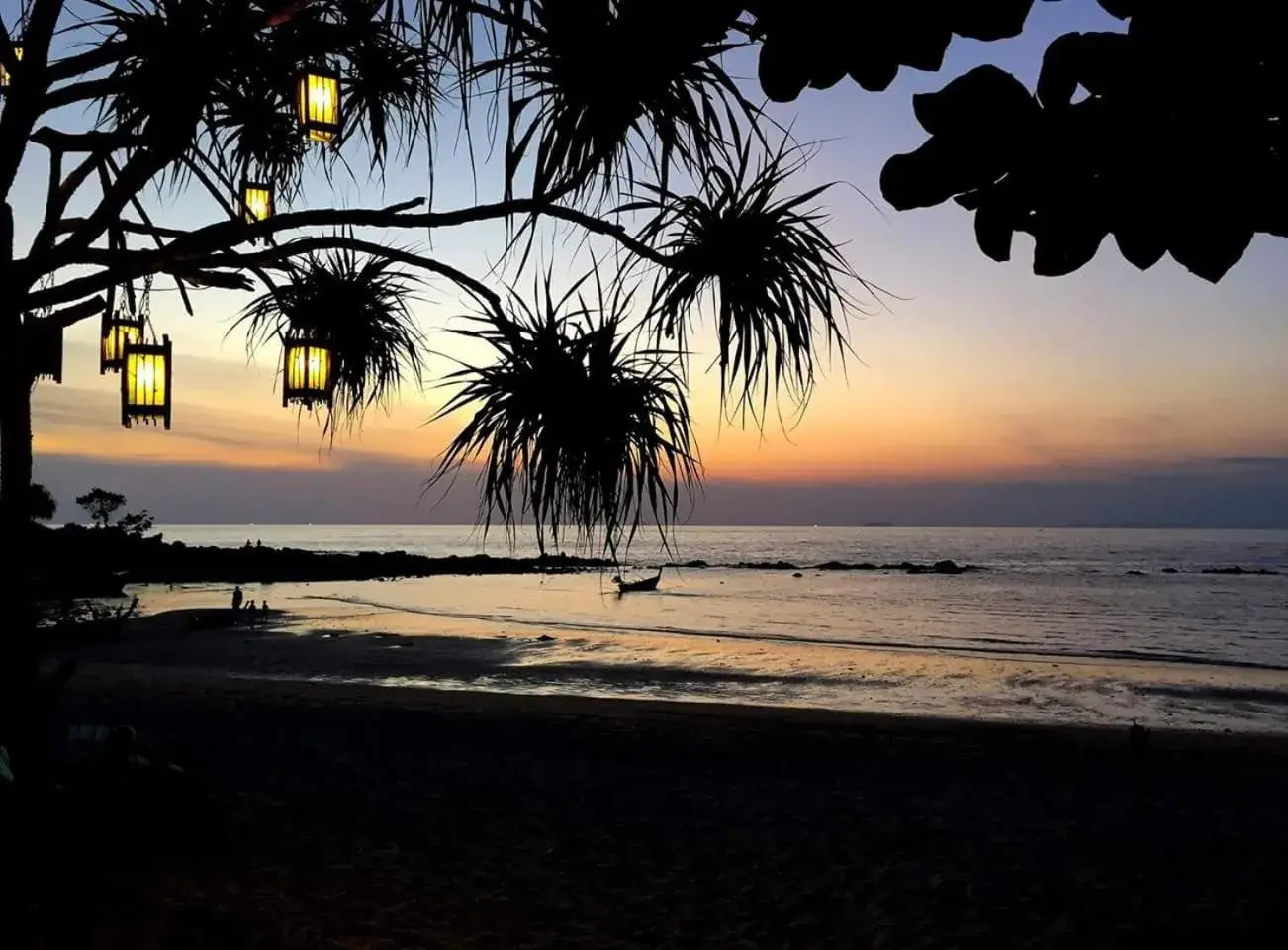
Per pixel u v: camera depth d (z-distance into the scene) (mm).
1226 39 857
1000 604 50406
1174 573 82250
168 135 2914
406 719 12891
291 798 8656
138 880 5965
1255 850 8078
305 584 59750
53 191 3113
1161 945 5965
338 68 3738
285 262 3553
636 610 44438
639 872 7074
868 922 6254
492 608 43812
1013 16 923
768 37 1002
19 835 3820
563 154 2291
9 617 3086
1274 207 893
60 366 3344
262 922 5547
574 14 2066
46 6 2738
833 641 31250
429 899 6242
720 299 2459
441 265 2664
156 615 32125
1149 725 16906
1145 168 910
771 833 8227
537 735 12102
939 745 12016
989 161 955
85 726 7250
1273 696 20297
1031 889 6988
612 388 2363
